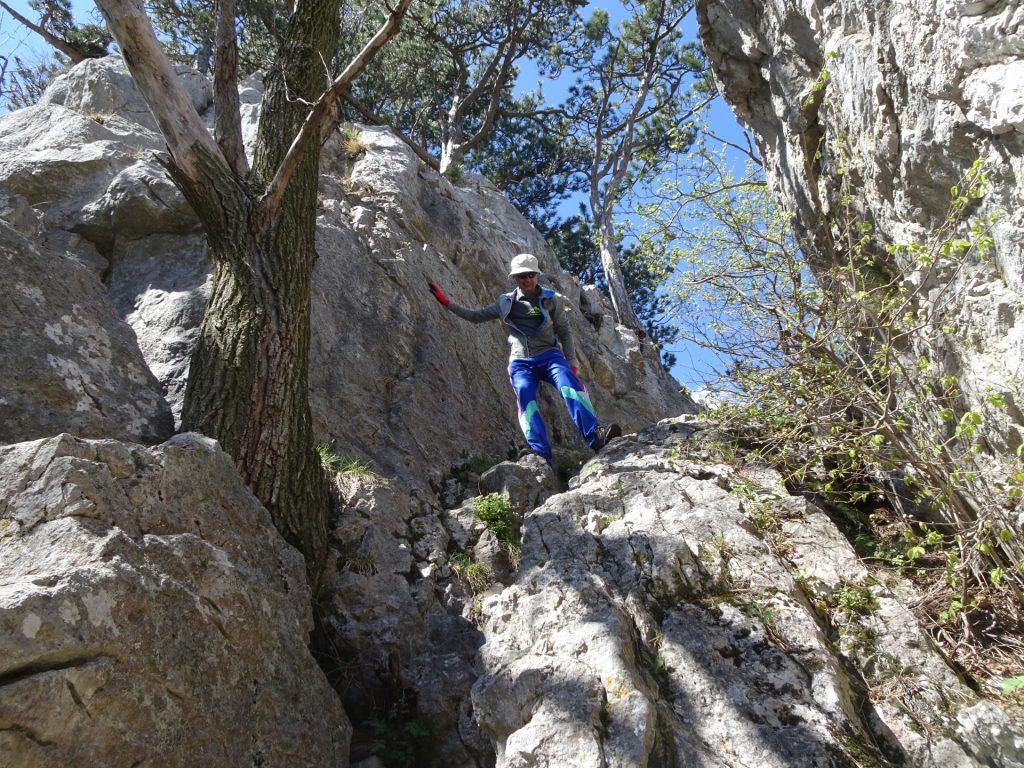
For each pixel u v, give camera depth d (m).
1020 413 3.63
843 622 3.90
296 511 4.52
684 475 4.92
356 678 4.24
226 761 3.14
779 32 5.55
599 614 3.69
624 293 17.00
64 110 7.73
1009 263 3.58
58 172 6.77
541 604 3.86
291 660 3.64
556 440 7.96
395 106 20.09
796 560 4.27
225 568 3.48
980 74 3.51
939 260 4.07
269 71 5.75
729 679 3.49
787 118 5.76
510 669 3.52
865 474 5.02
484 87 18.33
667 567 4.00
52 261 4.75
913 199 4.32
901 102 4.19
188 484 3.67
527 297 6.10
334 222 7.43
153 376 4.97
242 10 15.41
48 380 4.30
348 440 5.81
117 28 4.80
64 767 2.65
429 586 4.79
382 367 6.64
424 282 7.72
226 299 4.86
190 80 10.17
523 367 6.02
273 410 4.61
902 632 3.79
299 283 5.01
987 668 3.72
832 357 4.70
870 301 4.63
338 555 4.71
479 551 5.23
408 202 8.48
